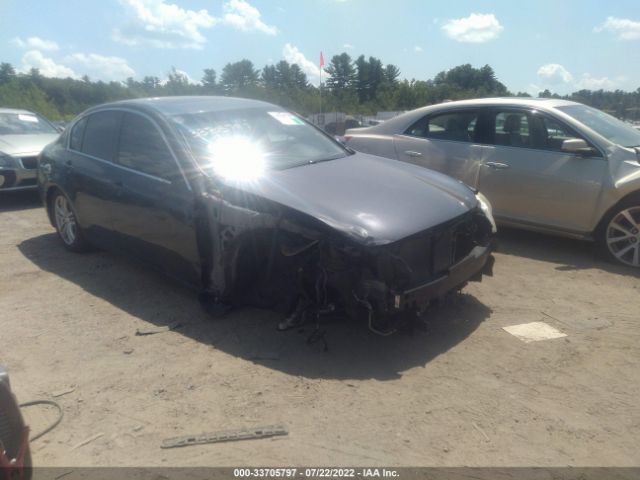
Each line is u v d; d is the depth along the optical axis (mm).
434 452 2768
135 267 5523
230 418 3057
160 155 4555
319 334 3859
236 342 3932
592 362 3633
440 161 6512
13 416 2305
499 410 3111
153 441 2883
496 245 4523
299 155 4789
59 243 6461
